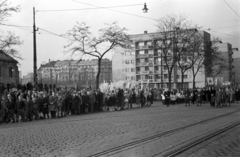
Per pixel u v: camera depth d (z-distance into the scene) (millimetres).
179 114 24062
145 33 108000
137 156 8844
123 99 32219
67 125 17734
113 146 10500
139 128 15430
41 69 150000
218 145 10312
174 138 12031
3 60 63156
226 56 110000
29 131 15398
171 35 51719
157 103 45062
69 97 26422
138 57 108250
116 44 42719
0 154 9555
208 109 30016
